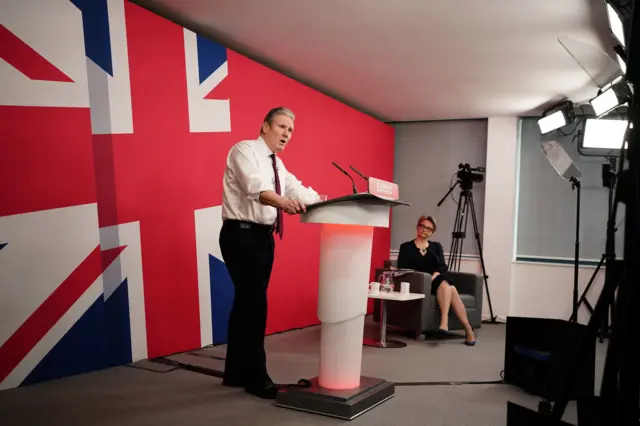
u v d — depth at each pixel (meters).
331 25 4.37
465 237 7.21
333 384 2.96
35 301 3.21
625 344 1.66
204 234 4.41
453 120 7.67
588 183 6.86
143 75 3.89
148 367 3.69
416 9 3.98
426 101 6.67
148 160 3.92
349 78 5.85
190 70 4.28
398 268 5.72
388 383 3.25
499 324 6.84
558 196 7.03
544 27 4.18
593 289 6.77
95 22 3.55
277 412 2.85
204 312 4.41
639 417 1.69
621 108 5.56
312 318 5.96
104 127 3.61
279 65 5.48
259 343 3.17
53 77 3.30
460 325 5.55
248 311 3.15
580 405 2.33
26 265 3.16
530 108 6.71
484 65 5.18
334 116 6.30
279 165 3.35
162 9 4.14
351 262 2.90
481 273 7.31
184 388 3.23
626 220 1.69
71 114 3.40
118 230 3.70
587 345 1.79
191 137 4.29
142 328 3.89
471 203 7.09
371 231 2.97
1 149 3.05
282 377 3.65
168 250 4.09
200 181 4.37
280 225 3.25
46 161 3.26
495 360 4.53
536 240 7.12
